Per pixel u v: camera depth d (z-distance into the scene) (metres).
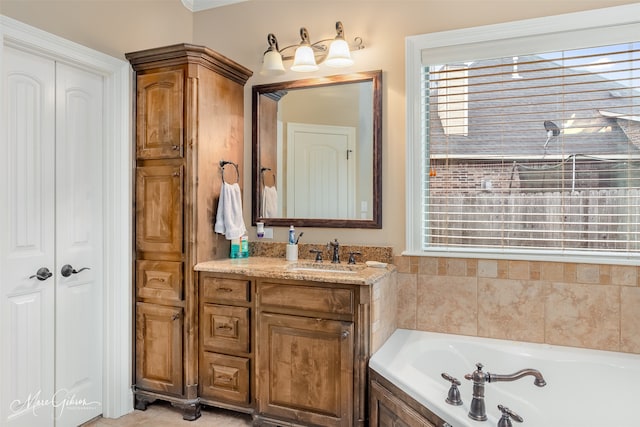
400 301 2.56
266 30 2.92
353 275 2.16
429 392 1.74
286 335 2.23
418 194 2.53
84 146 2.41
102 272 2.52
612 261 2.17
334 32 2.74
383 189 2.60
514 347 2.25
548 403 2.10
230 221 2.62
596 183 2.25
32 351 2.15
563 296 2.25
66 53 2.21
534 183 2.36
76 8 2.28
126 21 2.58
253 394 2.34
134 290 2.60
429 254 2.49
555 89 2.30
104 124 2.51
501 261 2.36
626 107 2.19
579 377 2.07
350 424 2.09
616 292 2.17
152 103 2.54
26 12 2.04
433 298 2.49
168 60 2.49
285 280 2.23
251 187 2.93
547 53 2.31
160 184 2.52
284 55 2.86
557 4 2.26
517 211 2.39
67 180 2.32
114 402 2.50
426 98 2.57
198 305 2.47
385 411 1.94
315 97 2.78
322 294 2.15
